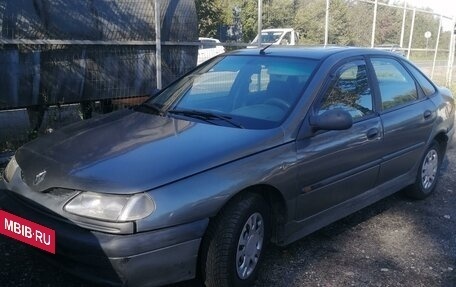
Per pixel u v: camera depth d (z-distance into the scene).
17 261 3.50
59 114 7.16
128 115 3.89
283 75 3.95
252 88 3.95
